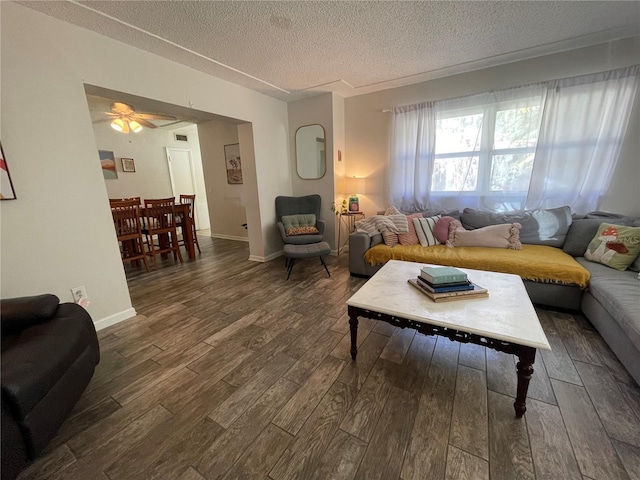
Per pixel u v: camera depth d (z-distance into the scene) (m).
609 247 2.19
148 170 5.79
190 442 1.24
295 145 4.27
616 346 1.62
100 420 1.36
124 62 2.29
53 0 1.71
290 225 3.90
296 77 3.19
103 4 1.79
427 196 3.54
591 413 1.31
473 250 2.71
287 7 1.91
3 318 1.35
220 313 2.45
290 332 2.12
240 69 2.91
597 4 1.98
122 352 1.91
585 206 2.81
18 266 1.80
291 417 1.35
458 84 3.23
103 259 2.22
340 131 4.07
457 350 1.84
